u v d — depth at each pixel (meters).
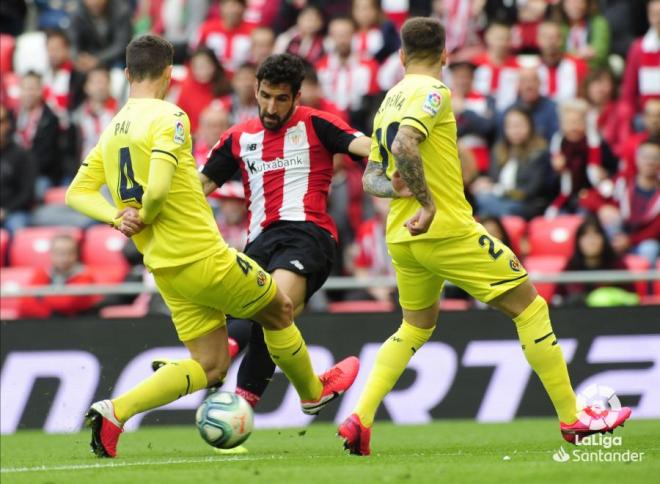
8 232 43.25
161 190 20.84
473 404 35.44
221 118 41.25
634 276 35.56
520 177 41.84
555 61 46.22
